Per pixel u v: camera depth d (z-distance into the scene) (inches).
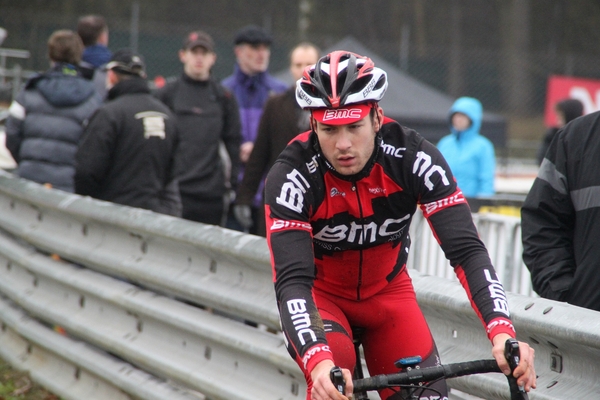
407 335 381.4
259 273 470.6
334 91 319.6
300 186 346.6
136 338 567.2
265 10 4259.4
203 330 500.1
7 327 756.0
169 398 521.7
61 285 655.8
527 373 287.0
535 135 3934.5
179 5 4060.0
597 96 2484.0
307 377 333.1
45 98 784.3
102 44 978.7
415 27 5083.7
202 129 841.5
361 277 381.4
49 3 3747.5
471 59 3912.4
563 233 431.2
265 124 792.3
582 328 311.9
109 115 706.8
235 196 876.6
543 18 5305.1
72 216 647.1
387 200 355.6
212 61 852.0
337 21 4805.6
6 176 769.6
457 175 1035.9
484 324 315.9
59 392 629.6
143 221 556.4
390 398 365.7
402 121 1669.5
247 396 465.4
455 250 338.0
